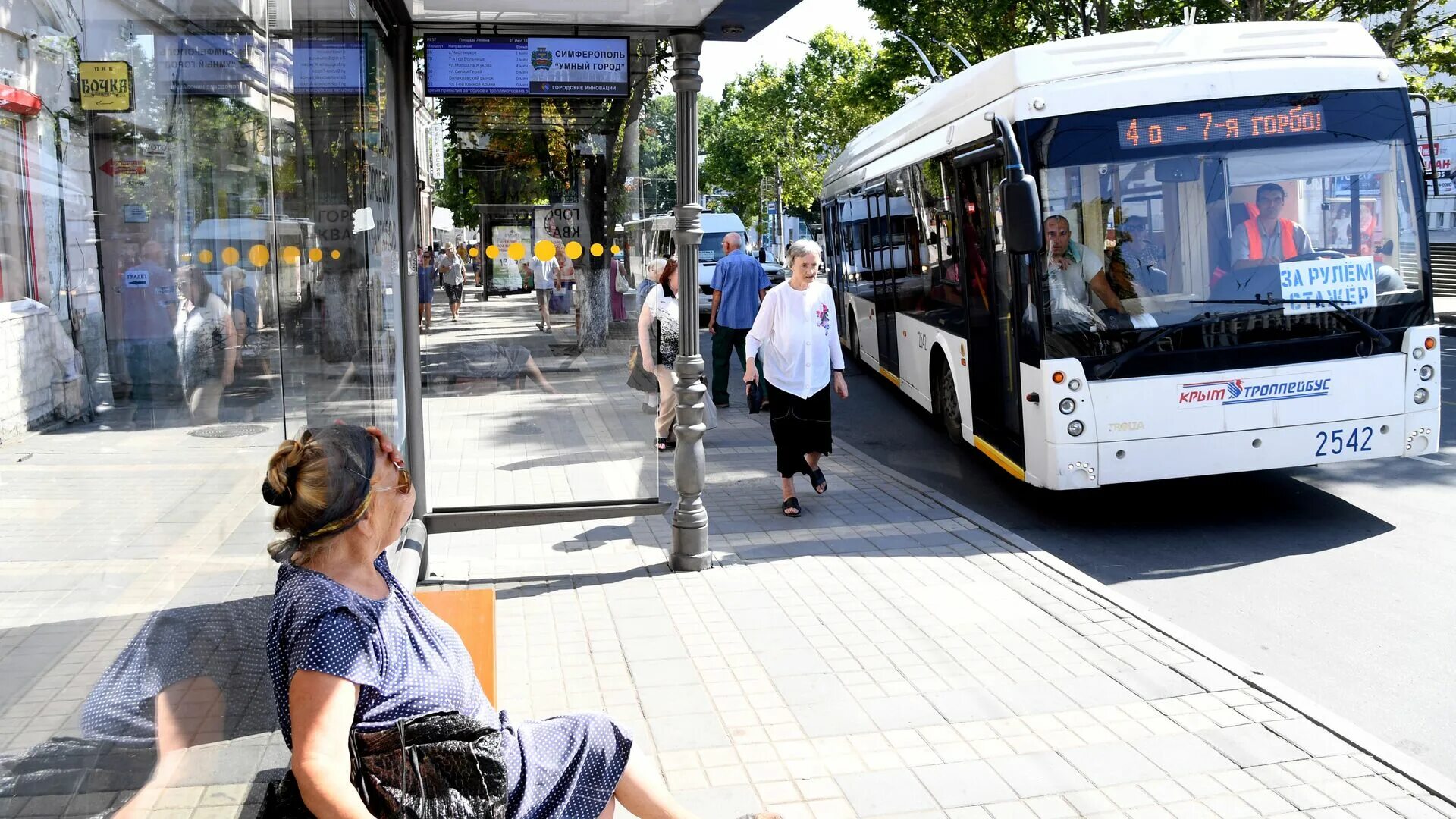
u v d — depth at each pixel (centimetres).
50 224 186
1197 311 818
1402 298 828
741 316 1448
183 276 257
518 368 734
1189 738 479
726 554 779
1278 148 830
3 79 170
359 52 553
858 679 550
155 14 243
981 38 2709
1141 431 816
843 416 1476
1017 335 858
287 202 375
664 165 742
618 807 429
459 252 724
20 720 177
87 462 197
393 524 289
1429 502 908
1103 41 855
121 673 213
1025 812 420
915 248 1271
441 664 281
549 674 562
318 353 441
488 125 728
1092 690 531
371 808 262
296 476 269
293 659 258
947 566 737
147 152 238
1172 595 712
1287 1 2252
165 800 238
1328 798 426
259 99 334
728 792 439
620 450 744
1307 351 820
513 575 735
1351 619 655
